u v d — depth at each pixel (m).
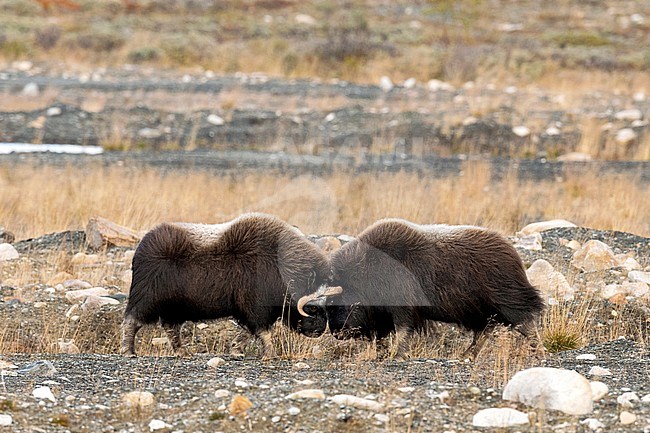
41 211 48.81
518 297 27.72
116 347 29.81
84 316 31.05
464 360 26.42
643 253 40.28
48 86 96.62
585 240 41.91
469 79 107.44
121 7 145.12
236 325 30.52
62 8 142.38
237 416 19.97
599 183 63.16
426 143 80.00
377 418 19.62
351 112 88.50
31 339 29.28
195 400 21.27
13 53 114.38
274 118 86.69
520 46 123.81
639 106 93.56
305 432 19.12
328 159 74.12
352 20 135.12
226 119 86.88
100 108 88.69
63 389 22.14
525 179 66.94
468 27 137.50
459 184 60.62
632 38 137.38
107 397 21.67
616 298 32.56
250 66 113.69
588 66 115.31
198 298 27.62
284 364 25.91
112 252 40.16
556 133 82.12
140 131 82.88
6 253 38.59
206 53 118.44
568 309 31.05
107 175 62.09
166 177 61.38
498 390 21.69
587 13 157.25
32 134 80.69
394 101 93.62
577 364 25.17
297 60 113.56
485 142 80.38
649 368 24.44
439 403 20.69
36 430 19.05
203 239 27.78
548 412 20.09
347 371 24.36
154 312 27.86
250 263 27.39
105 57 116.38
